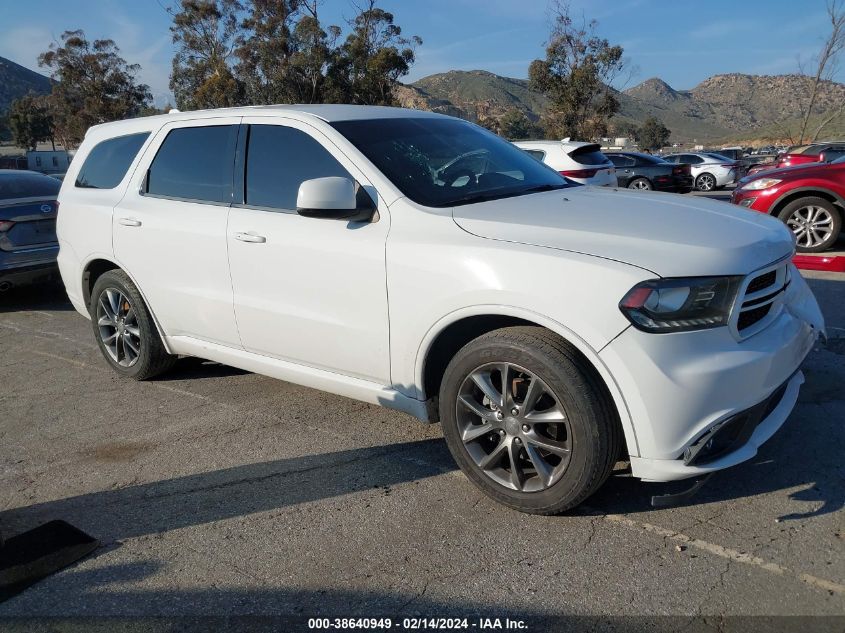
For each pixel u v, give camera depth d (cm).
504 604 248
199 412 443
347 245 341
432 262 310
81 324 704
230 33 3978
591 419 274
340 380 368
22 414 458
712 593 246
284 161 383
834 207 824
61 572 281
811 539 273
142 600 262
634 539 281
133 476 362
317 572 273
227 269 399
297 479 349
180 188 438
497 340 293
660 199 351
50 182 829
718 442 283
